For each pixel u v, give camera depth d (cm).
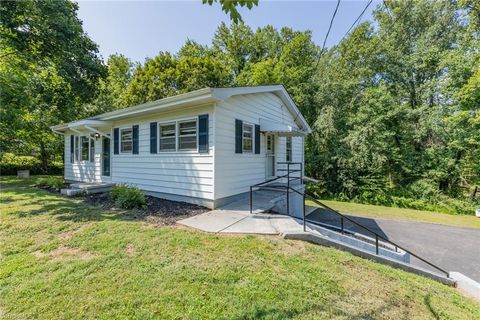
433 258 629
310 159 1708
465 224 978
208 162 646
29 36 1154
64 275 293
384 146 1450
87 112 1839
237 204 683
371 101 1477
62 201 716
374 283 322
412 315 266
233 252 371
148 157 812
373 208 1263
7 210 600
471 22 1202
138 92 2145
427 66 1438
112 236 420
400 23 1513
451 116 1264
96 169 1073
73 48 1242
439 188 1440
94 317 227
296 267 337
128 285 275
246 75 2169
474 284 396
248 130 808
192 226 487
